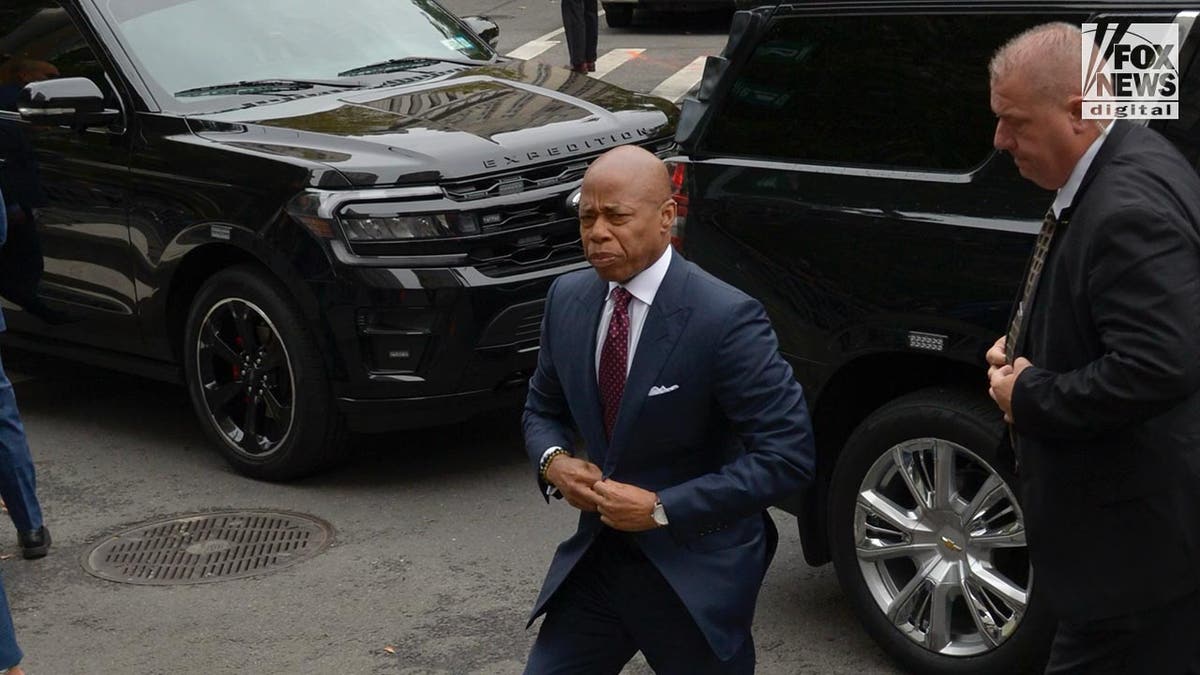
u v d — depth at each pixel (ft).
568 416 11.75
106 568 18.79
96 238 22.67
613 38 62.75
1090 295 9.57
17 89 23.29
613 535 11.00
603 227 10.43
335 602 17.60
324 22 24.40
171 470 22.12
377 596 17.70
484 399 20.59
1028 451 10.26
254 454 21.48
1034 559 10.33
